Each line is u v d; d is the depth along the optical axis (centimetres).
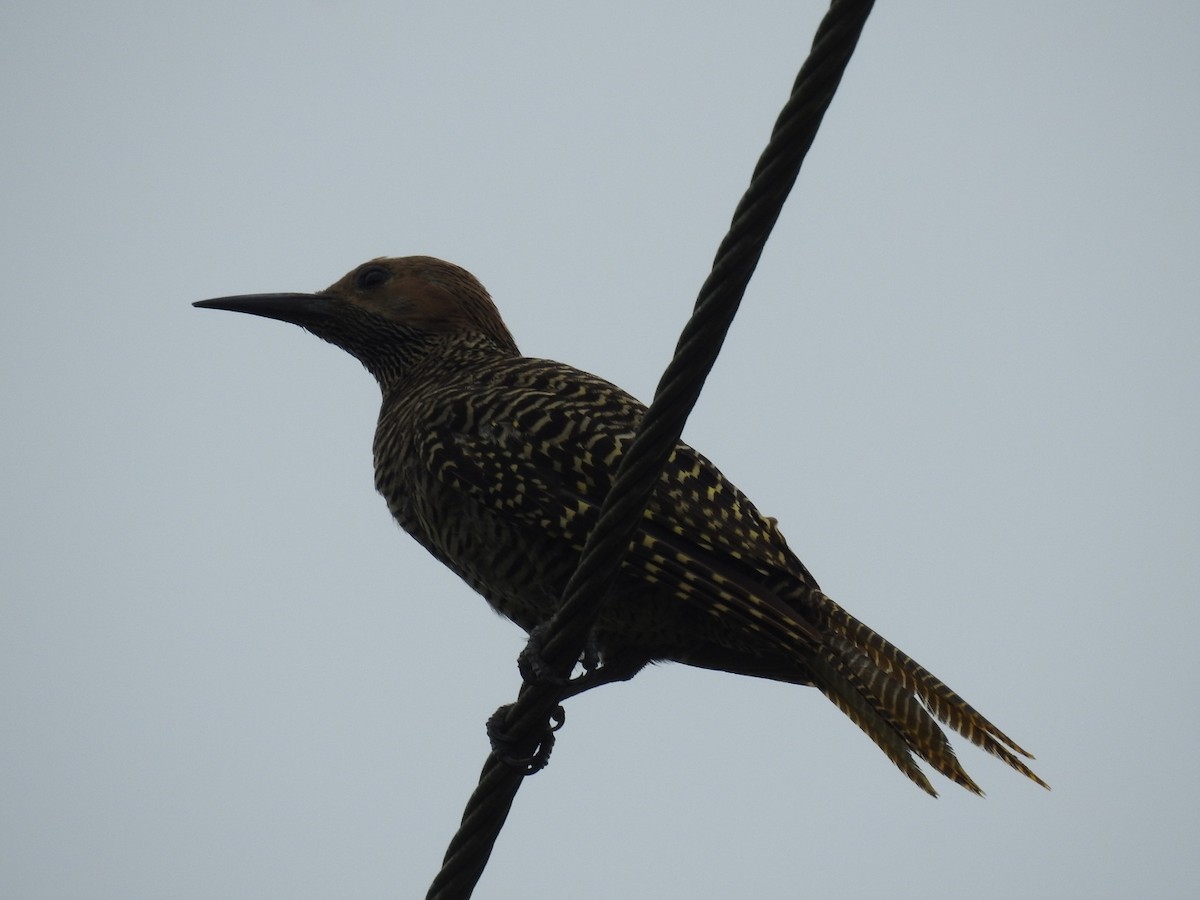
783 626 1091
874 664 1098
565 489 1149
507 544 1180
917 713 1078
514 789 1003
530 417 1177
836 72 765
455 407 1203
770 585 1135
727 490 1153
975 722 1115
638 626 1168
